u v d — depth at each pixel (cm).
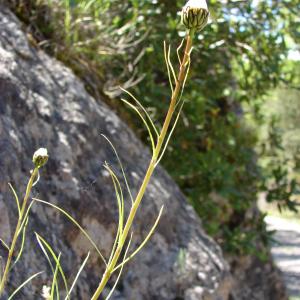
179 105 84
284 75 95
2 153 44
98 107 61
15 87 51
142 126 79
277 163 107
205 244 61
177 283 55
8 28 57
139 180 59
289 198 99
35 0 66
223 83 92
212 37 83
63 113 55
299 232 278
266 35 86
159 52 80
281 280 111
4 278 27
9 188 43
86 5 74
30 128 51
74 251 48
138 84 79
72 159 52
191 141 88
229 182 90
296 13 85
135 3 77
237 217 100
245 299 100
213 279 58
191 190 88
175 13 81
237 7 83
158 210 58
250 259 102
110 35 75
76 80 60
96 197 52
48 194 48
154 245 56
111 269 25
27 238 43
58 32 66
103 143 58
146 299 53
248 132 99
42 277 42
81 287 47
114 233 52
